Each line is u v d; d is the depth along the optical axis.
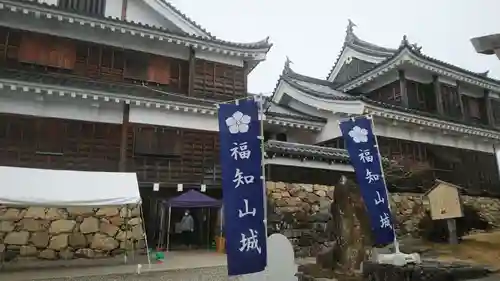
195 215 17.78
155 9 19.25
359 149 9.55
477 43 5.55
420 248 12.83
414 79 22.41
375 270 8.40
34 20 16.23
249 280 6.93
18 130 14.65
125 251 13.92
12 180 11.08
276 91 26.12
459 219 14.85
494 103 26.81
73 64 16.86
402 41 21.05
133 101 16.17
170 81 18.80
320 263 9.96
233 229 6.44
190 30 19.67
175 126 17.27
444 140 22.61
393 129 20.67
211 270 10.86
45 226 13.79
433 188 14.30
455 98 23.59
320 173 17.58
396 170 19.16
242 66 20.28
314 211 16.42
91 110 15.95
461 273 8.15
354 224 9.38
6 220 13.27
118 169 15.89
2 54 15.67
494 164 24.56
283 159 16.62
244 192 6.59
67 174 12.10
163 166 16.72
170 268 11.20
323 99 21.86
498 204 22.69
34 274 10.44
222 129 6.89
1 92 14.46
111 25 16.72
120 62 17.86
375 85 23.61
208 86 19.16
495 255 11.44
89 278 9.77
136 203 12.09
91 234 14.40
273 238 7.09
